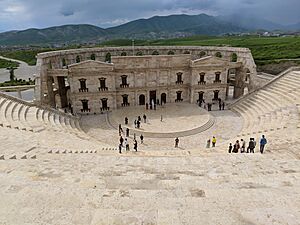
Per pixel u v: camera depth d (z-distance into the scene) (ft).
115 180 36.63
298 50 255.29
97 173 44.39
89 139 116.26
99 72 160.45
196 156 70.49
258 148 84.94
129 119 150.20
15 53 554.87
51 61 169.48
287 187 30.66
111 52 213.46
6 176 36.68
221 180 38.91
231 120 151.12
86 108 166.61
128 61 164.66
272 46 282.56
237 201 25.85
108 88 165.48
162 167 51.78
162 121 145.89
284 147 74.64
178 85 177.88
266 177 38.01
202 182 35.76
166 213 22.40
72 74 157.79
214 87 180.65
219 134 132.26
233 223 21.02
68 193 27.53
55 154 65.00
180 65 173.06
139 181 36.01
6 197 26.63
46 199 26.02
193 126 137.18
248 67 176.86
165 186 34.30
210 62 173.27
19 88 159.02
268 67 231.09
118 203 25.26
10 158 56.24
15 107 119.55
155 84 173.99
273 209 23.25
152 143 122.93
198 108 167.84
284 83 156.04
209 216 21.97
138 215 22.09
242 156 64.18
